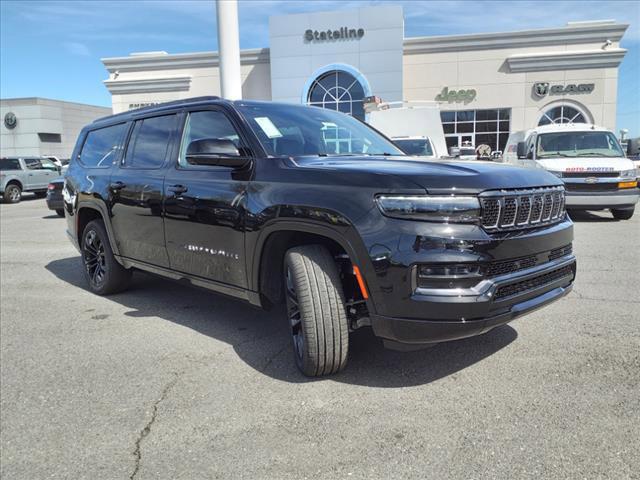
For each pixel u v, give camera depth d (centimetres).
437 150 1409
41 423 292
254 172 356
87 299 546
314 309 311
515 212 294
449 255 272
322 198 305
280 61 2791
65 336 431
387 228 279
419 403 297
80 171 571
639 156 1420
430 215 275
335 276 315
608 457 240
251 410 297
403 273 274
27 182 2120
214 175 386
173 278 441
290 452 255
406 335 282
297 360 340
